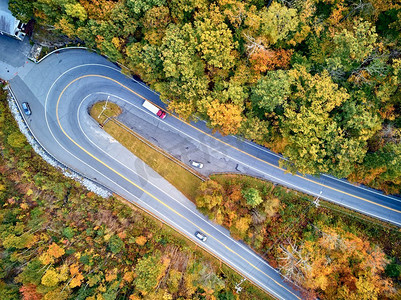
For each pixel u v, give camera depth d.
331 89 41.62
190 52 44.56
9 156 56.22
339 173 46.00
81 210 55.84
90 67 59.25
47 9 48.72
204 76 46.44
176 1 43.81
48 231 52.81
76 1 47.19
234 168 57.09
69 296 48.38
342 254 47.94
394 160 41.16
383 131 44.25
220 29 43.72
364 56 41.59
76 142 58.78
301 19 43.28
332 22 44.81
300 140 43.59
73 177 58.31
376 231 53.00
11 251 49.66
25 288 46.47
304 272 48.47
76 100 59.06
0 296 45.59
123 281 51.38
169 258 53.69
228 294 52.16
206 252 56.38
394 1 41.88
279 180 56.16
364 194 54.25
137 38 50.72
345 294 46.56
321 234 52.12
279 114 47.53
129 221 56.31
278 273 54.72
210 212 52.84
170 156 58.09
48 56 59.00
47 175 57.41
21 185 55.25
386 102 44.34
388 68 41.84
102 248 53.16
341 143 43.56
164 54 43.53
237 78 46.06
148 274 48.59
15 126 58.28
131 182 58.41
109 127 58.91
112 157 58.75
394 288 45.84
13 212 52.47
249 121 47.34
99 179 58.47
